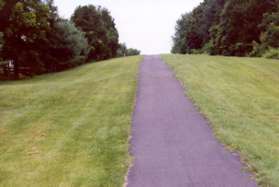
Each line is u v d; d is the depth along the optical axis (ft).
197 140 26.40
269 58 94.12
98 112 36.70
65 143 27.89
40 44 98.07
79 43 106.73
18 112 39.14
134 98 41.19
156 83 49.55
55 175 22.25
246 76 59.52
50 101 43.73
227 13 148.05
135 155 24.31
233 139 26.05
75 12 150.20
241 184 19.34
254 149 24.13
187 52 213.66
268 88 50.26
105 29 159.22
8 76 95.55
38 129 32.35
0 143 29.04
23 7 90.48
